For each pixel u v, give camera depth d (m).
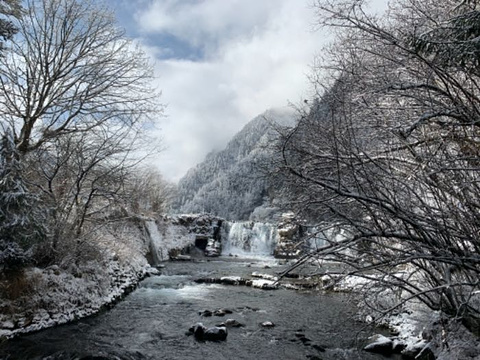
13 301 8.81
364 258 5.12
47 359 7.67
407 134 4.33
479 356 5.40
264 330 10.25
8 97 11.30
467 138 4.57
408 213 4.43
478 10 4.13
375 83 5.42
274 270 21.88
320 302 13.61
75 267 11.43
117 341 9.03
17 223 9.00
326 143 5.45
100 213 14.12
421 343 7.96
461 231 4.38
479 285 4.26
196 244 33.66
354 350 8.53
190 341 9.30
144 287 16.17
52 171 11.84
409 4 6.16
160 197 32.38
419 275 6.42
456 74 5.09
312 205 5.31
